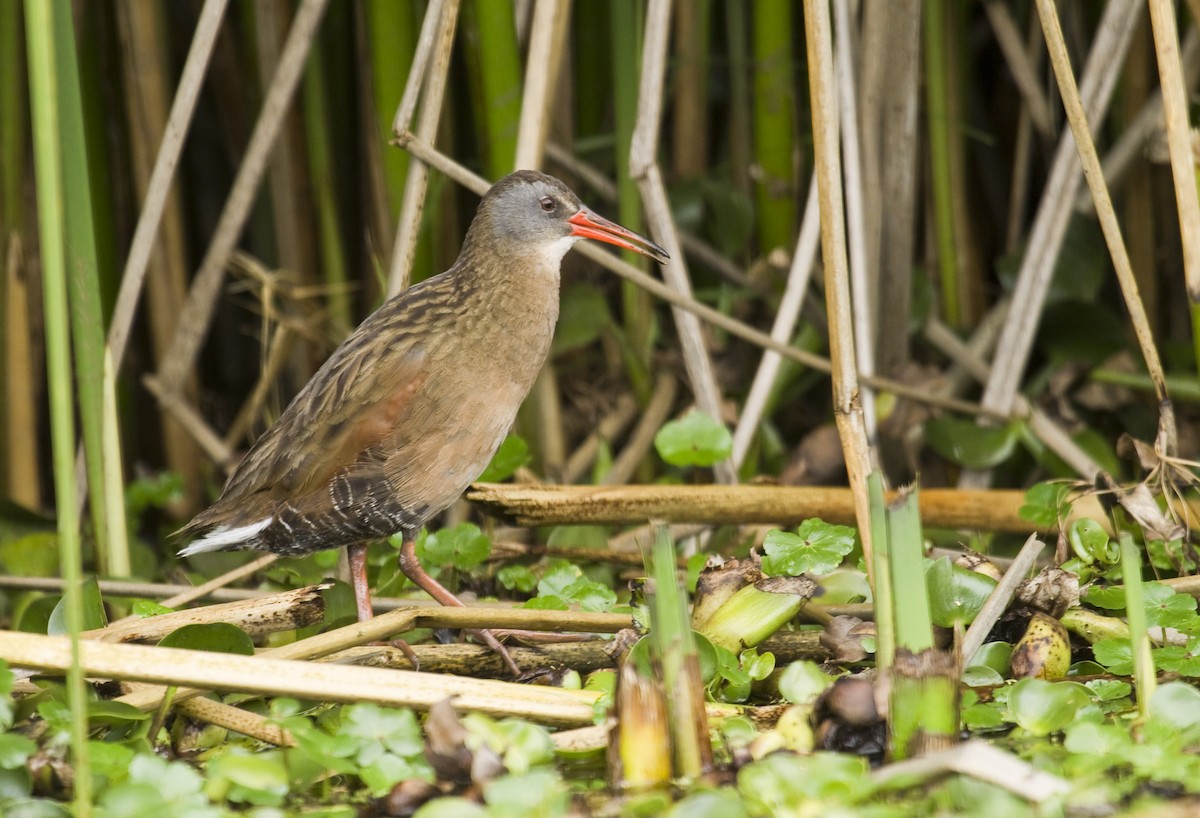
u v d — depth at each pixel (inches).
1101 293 432.8
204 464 443.5
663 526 229.1
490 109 368.8
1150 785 228.5
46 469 443.5
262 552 331.6
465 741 233.9
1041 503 327.3
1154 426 408.5
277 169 413.1
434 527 405.1
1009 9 431.8
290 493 303.6
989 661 276.2
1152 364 300.8
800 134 426.6
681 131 428.8
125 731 255.6
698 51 421.4
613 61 401.4
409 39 373.1
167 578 389.7
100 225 413.1
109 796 220.1
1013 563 271.3
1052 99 420.5
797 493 341.7
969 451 379.6
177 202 422.0
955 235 414.9
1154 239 410.3
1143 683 241.3
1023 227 439.8
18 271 390.0
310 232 424.2
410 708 246.8
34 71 189.5
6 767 230.1
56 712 239.1
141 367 454.0
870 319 370.9
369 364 303.1
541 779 219.9
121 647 236.2
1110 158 394.9
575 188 427.5
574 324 405.7
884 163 384.8
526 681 282.8
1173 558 313.3
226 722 254.2
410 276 370.3
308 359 436.8
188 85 338.3
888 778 212.7
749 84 430.6
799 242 369.7
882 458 404.5
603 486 332.8
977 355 408.2
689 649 231.6
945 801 221.3
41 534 376.5
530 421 399.5
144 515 448.1
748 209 421.1
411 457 302.7
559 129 413.7
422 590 341.7
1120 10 352.2
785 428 441.7
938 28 394.0
